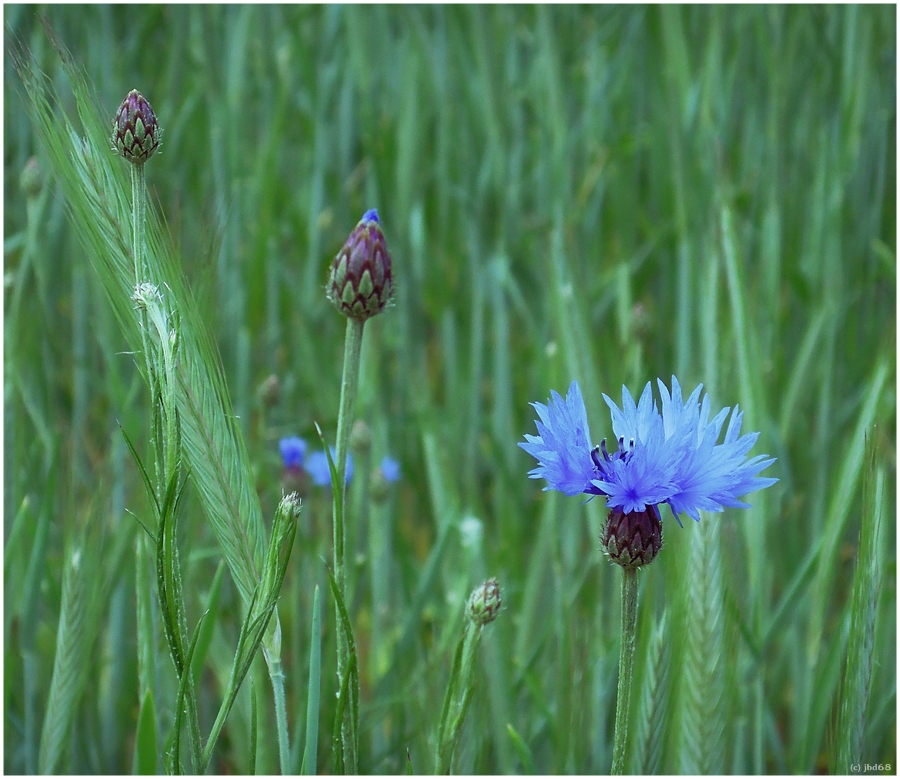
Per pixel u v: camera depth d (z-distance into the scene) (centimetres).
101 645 62
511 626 60
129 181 48
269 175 80
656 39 93
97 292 67
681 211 74
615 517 46
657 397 62
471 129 95
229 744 60
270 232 84
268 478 69
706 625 51
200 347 46
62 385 82
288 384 79
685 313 64
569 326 59
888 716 58
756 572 57
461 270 91
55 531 64
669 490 45
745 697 58
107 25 92
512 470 76
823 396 71
